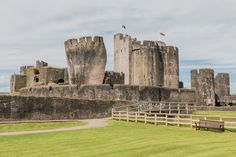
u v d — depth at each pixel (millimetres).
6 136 34375
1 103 48188
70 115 54562
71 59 78062
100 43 77312
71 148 26188
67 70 82000
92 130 38031
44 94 70625
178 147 25000
